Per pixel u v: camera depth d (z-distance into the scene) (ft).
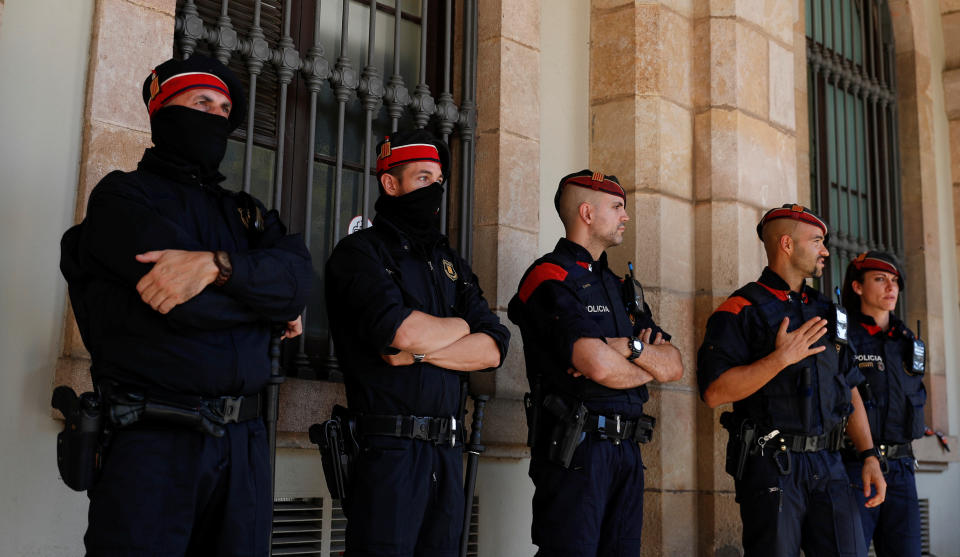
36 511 9.43
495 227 14.11
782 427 12.06
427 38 14.75
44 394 9.56
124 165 10.11
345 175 13.44
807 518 12.31
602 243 12.09
